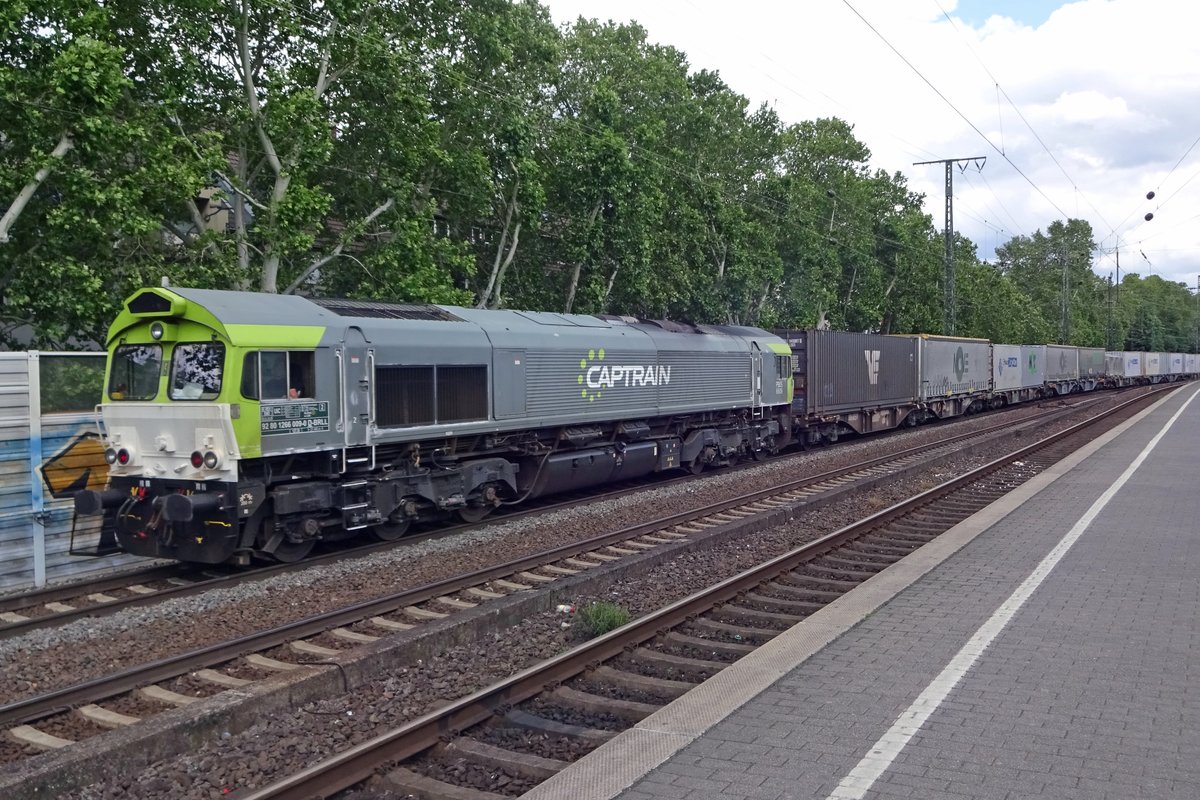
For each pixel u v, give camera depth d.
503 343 14.16
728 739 5.00
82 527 11.24
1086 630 6.90
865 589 8.27
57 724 6.22
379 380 12.10
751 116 42.28
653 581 9.86
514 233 24.22
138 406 10.84
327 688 6.43
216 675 7.05
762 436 22.42
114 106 14.27
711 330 20.83
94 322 14.45
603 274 28.66
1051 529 11.01
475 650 7.49
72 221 13.27
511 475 14.54
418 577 10.38
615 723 5.87
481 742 5.55
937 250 59.28
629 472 17.67
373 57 18.27
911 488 16.78
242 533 10.63
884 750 4.79
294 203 16.52
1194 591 8.02
